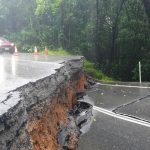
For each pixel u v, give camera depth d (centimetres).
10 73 1041
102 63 2892
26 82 682
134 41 2791
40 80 716
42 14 3475
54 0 3253
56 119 792
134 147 793
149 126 961
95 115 1089
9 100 509
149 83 1859
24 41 3562
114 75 2809
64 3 3209
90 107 1191
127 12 2847
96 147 788
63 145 738
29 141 489
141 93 1486
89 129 934
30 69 1192
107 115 1088
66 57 1958
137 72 2634
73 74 1322
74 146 781
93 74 2200
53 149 669
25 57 2167
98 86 1748
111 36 2850
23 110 498
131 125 970
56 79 873
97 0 2822
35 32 3541
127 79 2825
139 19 2852
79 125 971
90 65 2428
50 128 703
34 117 603
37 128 609
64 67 1109
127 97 1389
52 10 3259
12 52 2911
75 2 3177
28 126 518
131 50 2817
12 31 3962
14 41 3644
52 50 3105
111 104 1253
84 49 2964
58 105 863
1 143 387
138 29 2798
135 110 1150
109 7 2892
